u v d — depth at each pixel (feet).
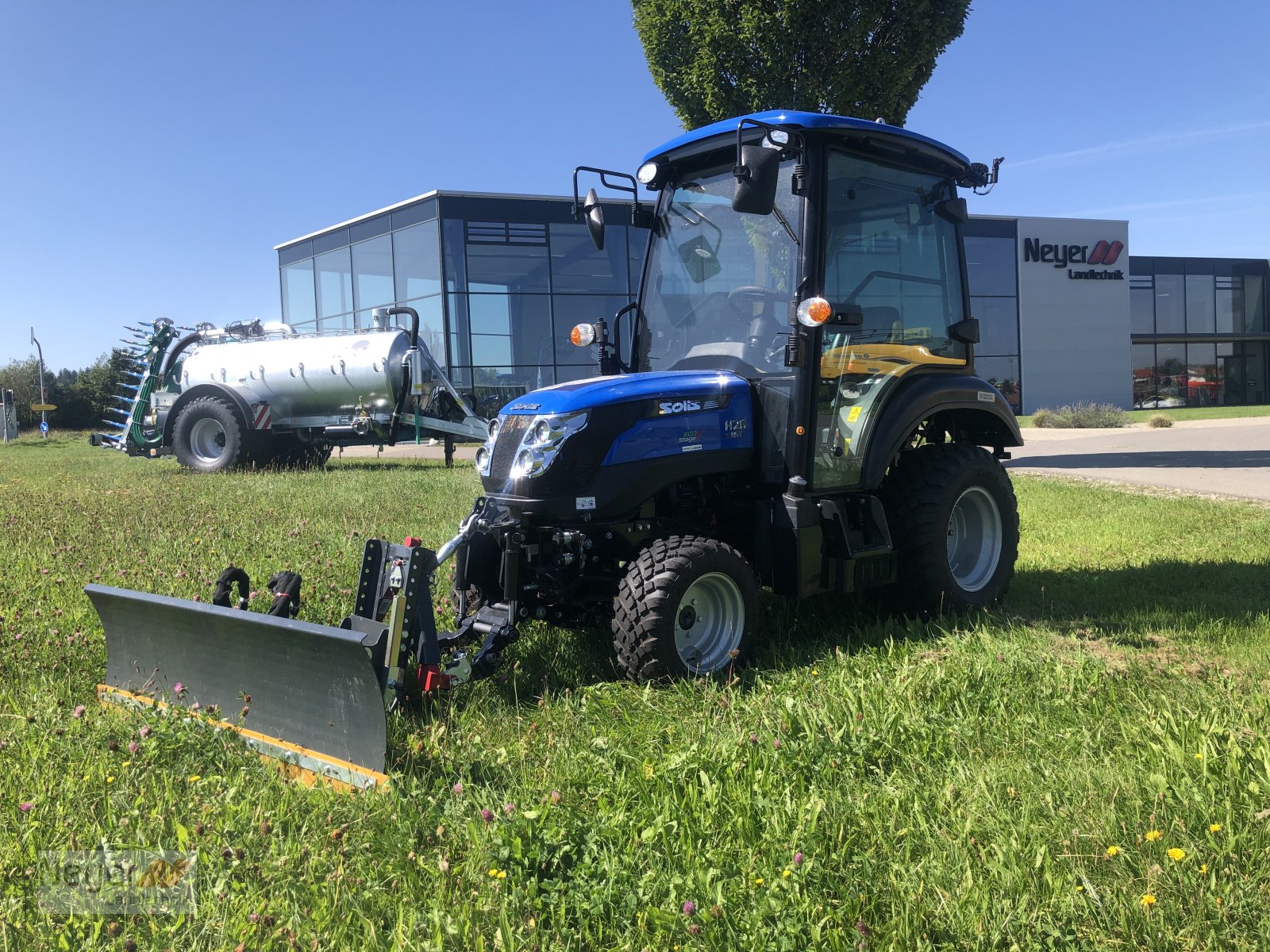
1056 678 13.07
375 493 33.50
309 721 10.88
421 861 8.55
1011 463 47.83
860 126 15.35
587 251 80.07
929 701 12.43
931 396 16.98
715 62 39.50
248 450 44.11
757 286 15.79
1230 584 19.13
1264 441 55.88
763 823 9.12
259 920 7.57
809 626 16.75
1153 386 125.49
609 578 14.33
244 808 9.45
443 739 11.23
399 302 80.33
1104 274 111.45
